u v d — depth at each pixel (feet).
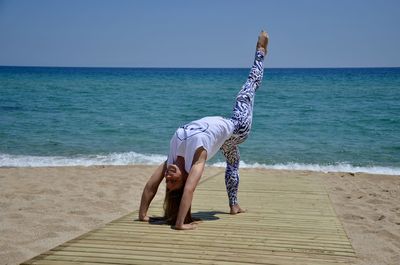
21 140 51.11
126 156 43.14
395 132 57.98
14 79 213.25
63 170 34.99
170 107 90.43
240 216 16.66
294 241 12.94
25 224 19.62
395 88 132.77
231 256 11.34
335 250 12.07
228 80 219.82
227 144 16.60
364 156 43.93
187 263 10.71
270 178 26.63
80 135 55.21
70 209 22.49
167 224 14.74
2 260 15.30
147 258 11.03
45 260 10.83
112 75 312.71
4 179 30.81
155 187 15.33
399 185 31.14
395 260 15.47
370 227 19.77
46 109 83.30
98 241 12.50
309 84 163.94
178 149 14.75
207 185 23.62
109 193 26.55
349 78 226.17
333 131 59.06
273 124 65.05
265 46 18.10
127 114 77.97
